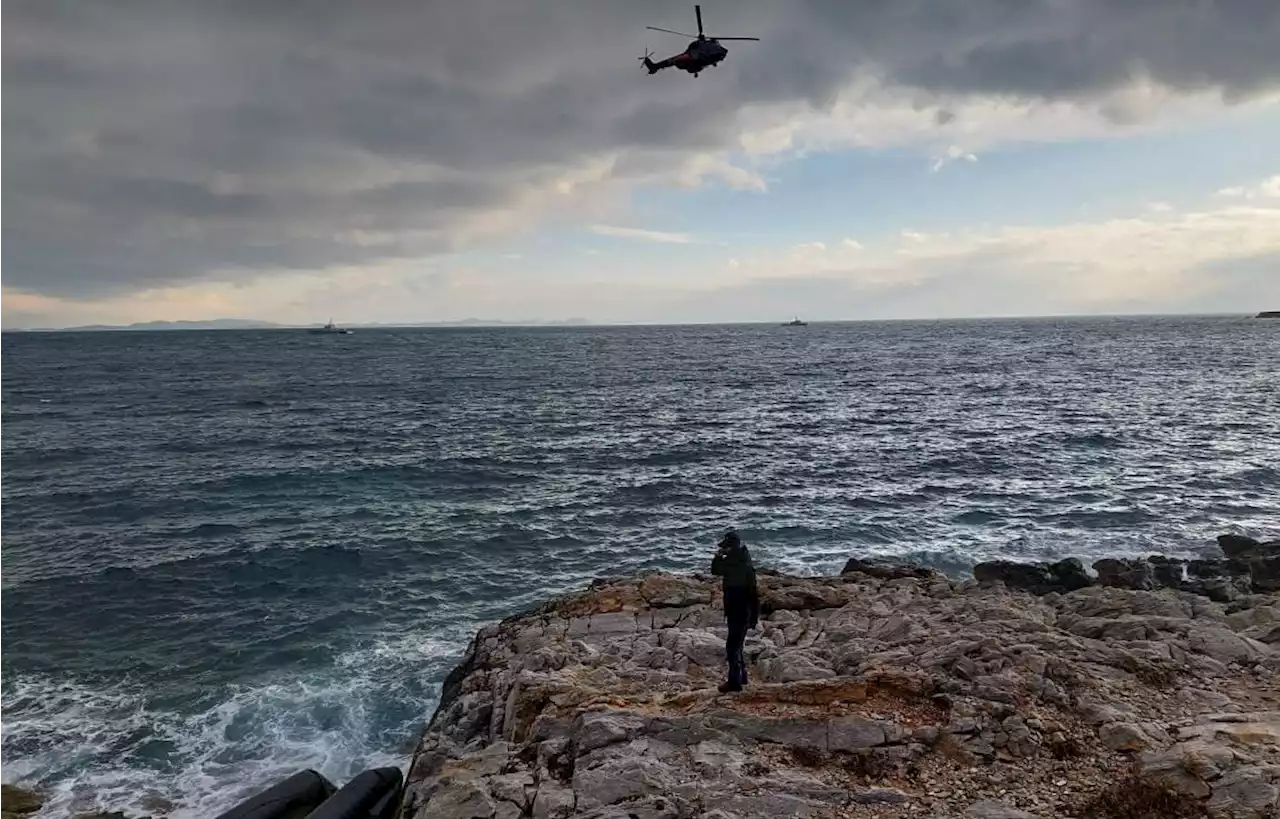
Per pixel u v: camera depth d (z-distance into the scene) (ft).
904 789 30.71
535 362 425.28
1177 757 30.66
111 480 128.67
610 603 59.11
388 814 42.22
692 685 42.39
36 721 56.13
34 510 110.93
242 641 69.62
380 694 59.77
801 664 42.86
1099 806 28.89
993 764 31.99
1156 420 178.40
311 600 79.30
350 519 106.73
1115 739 33.04
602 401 234.38
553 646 50.52
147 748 52.70
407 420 196.13
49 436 169.78
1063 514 105.29
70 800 47.03
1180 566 76.95
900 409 207.31
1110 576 73.92
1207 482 119.85
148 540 97.66
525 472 134.21
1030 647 41.04
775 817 28.94
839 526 101.50
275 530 101.76
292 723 55.93
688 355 478.18
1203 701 37.14
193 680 62.39
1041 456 141.18
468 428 182.09
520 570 87.81
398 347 642.63
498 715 42.80
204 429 180.75
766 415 199.52
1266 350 431.84
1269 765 29.63
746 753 33.32
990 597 58.34
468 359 460.14
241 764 50.96
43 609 76.59
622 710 36.73
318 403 232.94
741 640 38.50
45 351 569.64
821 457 143.84
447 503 114.73
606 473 132.87
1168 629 46.50
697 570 87.45
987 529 99.76
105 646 68.74
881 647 44.91
